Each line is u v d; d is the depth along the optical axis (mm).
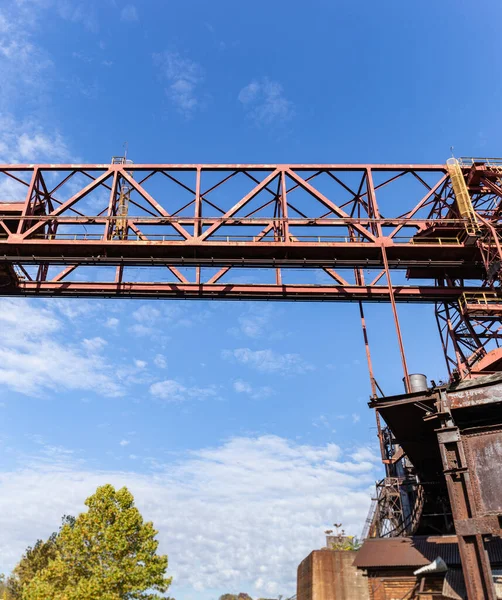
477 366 28500
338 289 32625
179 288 32250
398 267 32781
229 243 31141
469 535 15219
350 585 29344
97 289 32219
